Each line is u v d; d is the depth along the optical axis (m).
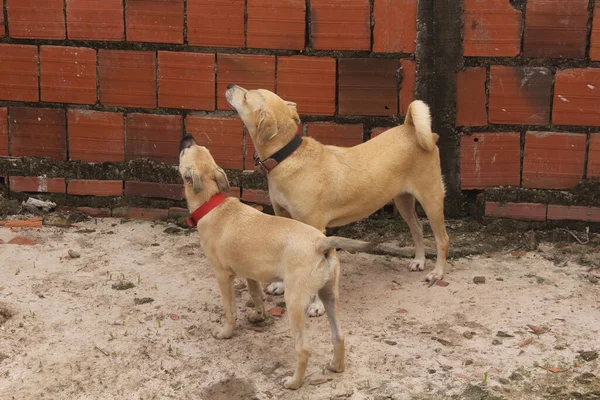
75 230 4.16
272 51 4.09
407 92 4.08
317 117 4.13
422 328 3.56
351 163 3.69
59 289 3.73
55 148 4.25
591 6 3.96
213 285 3.79
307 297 3.26
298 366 3.27
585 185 4.07
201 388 3.29
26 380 3.30
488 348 3.45
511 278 3.85
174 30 4.11
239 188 4.20
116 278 3.81
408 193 3.82
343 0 4.02
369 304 3.70
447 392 3.27
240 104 3.61
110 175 4.25
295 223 3.35
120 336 3.50
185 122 4.18
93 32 4.14
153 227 4.20
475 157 4.11
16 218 4.22
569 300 3.70
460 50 4.03
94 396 3.26
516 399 3.24
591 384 3.29
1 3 4.13
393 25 4.03
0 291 3.70
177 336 3.51
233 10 4.06
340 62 4.07
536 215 4.11
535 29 4.00
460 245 4.05
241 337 3.51
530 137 4.08
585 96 4.02
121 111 4.20
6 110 4.22
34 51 4.16
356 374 3.34
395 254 4.05
